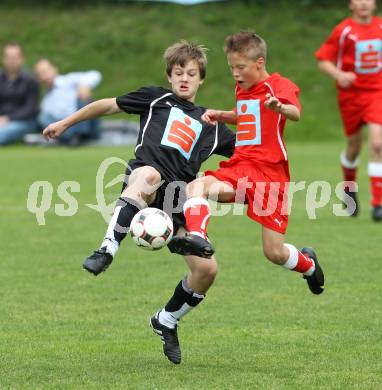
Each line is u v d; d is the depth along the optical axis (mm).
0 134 65938
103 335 19703
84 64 81938
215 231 33656
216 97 76188
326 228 33812
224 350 18438
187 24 85312
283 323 20578
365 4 35969
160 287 24453
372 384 15891
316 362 17391
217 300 22875
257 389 15648
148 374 16672
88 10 89438
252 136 19266
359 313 21406
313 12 86062
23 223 35375
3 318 21172
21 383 16078
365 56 36156
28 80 65688
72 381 16188
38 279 25422
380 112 35969
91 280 25312
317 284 20297
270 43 82500
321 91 78250
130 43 83688
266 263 27484
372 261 27516
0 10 90312
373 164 35438
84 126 66688
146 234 17312
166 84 78812
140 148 18922
